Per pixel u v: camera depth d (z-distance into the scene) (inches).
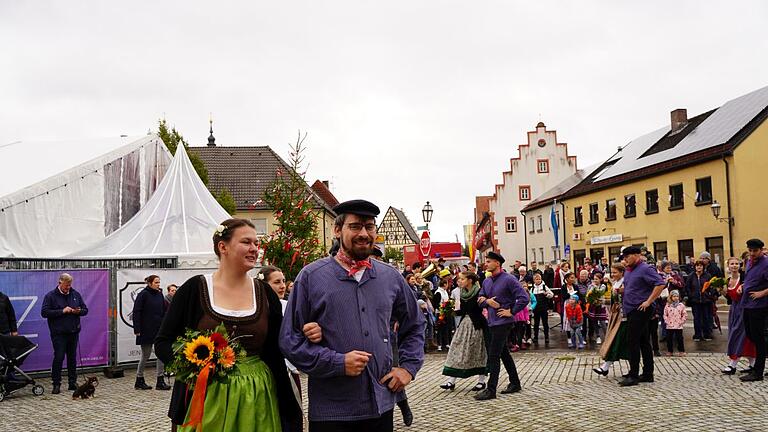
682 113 1512.1
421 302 639.1
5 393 402.9
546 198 2043.6
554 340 692.1
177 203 642.2
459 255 1722.4
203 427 133.4
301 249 534.3
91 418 339.0
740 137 1103.6
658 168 1304.1
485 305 374.6
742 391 341.7
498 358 357.1
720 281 411.8
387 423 145.5
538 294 648.4
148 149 866.1
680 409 304.8
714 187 1144.2
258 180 1812.3
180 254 580.1
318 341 141.0
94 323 514.0
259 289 149.9
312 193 564.7
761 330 367.6
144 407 366.0
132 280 532.1
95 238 735.1
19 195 658.2
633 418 291.3
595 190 1587.1
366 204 147.1
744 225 1091.3
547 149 2357.3
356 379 141.1
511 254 2325.3
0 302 415.2
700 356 499.5
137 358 531.2
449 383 395.5
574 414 305.3
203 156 1895.9
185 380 135.9
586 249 1665.8
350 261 148.4
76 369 479.2
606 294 629.0
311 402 144.3
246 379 139.8
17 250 652.1
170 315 144.0
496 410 323.3
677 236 1256.8
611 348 410.3
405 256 1708.9
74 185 716.0
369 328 144.1
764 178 1106.1
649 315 378.6
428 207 938.1
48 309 426.0
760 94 1250.0
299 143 561.0
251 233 146.9
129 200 813.2
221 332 137.3
